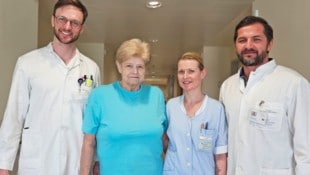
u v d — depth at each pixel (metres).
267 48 1.70
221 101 1.92
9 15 2.30
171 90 13.11
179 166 1.74
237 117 1.74
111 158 1.64
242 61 1.71
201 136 1.75
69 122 1.75
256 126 1.64
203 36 5.15
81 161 1.72
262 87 1.68
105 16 3.85
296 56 2.09
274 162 1.60
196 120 1.78
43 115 1.72
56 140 1.73
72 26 1.68
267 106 1.62
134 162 1.63
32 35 2.72
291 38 2.17
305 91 1.57
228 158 1.78
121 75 1.70
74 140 1.77
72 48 1.81
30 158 1.72
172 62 9.38
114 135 1.62
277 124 1.59
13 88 1.72
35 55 1.79
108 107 1.66
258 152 1.63
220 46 6.15
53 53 1.78
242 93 1.75
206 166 1.75
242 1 3.16
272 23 2.57
